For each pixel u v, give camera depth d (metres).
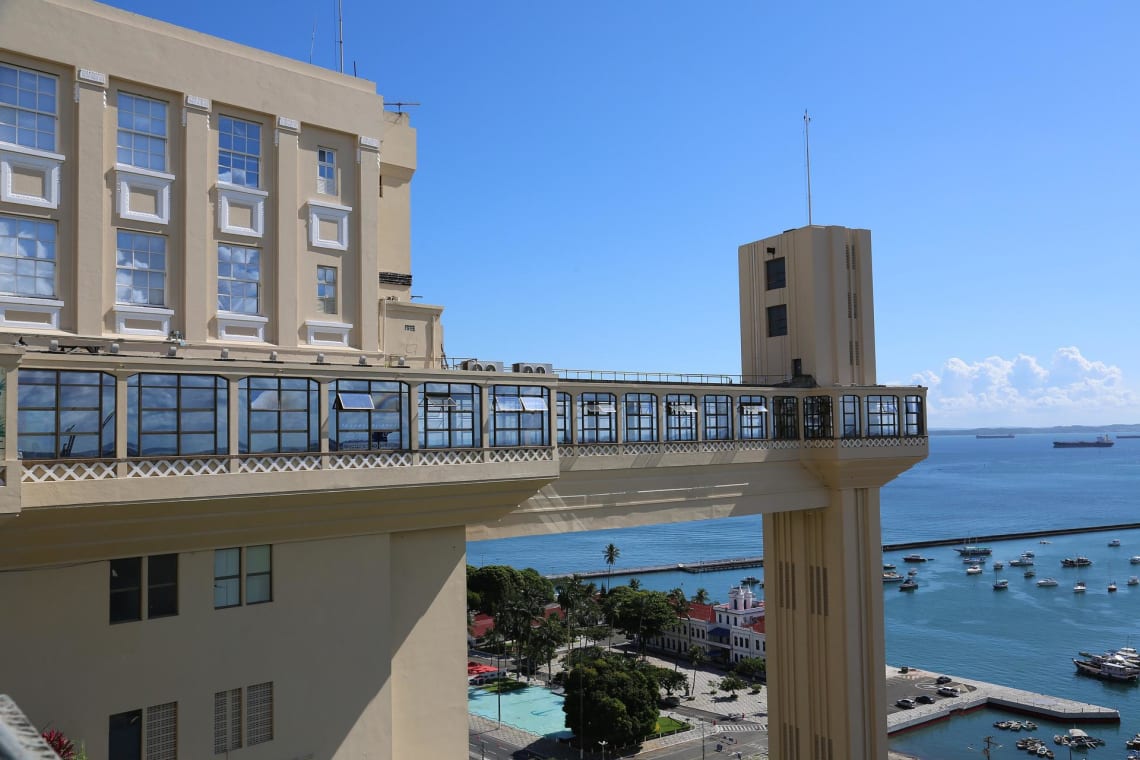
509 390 25.91
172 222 22.28
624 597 134.12
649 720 88.19
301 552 22.34
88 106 20.94
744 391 36.62
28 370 17.38
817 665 39.91
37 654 18.30
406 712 24.48
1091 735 94.38
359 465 22.19
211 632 20.70
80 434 17.97
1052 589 175.00
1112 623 145.38
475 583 137.12
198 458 19.45
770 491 37.47
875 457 39.06
